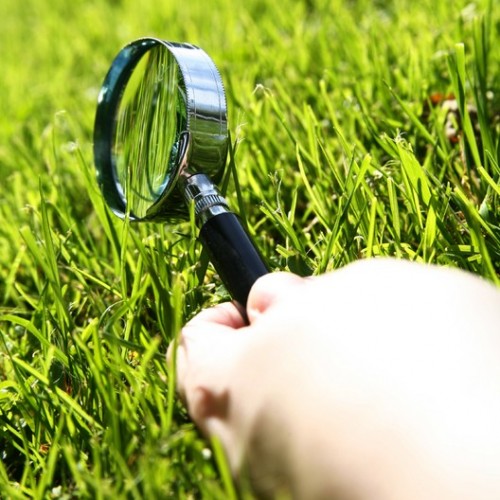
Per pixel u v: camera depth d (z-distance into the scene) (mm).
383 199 520
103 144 500
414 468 304
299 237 524
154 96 466
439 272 353
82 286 537
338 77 700
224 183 465
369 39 727
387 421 313
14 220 616
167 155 444
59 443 413
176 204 445
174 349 381
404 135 582
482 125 524
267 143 605
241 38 887
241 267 401
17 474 442
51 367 457
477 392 312
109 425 409
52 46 1128
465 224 482
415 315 334
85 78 967
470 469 298
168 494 379
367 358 326
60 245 513
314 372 331
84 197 656
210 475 378
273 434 334
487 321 331
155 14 1082
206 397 361
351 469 312
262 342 349
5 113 889
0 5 1452
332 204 526
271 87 715
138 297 458
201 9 1054
